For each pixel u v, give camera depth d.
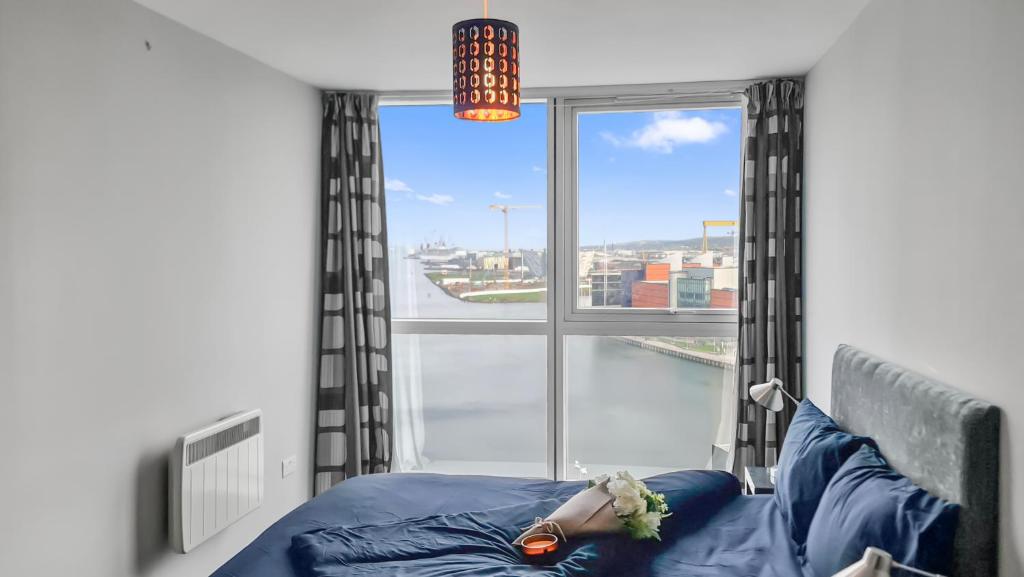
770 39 3.54
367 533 2.52
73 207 2.66
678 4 3.05
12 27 2.41
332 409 4.64
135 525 3.00
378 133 4.69
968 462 1.92
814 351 3.99
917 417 2.22
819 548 2.23
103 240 2.81
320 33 3.43
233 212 3.70
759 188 4.34
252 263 3.88
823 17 3.20
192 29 3.35
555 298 4.76
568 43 3.62
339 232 4.67
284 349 4.24
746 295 4.37
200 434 3.23
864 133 3.05
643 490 2.53
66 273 2.63
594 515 2.48
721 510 2.91
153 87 3.09
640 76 4.33
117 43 2.88
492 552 2.44
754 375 4.38
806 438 2.82
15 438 2.43
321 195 4.67
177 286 3.26
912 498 2.02
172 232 3.22
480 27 2.31
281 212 4.18
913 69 2.48
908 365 2.53
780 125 4.30
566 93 4.64
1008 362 1.84
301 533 2.58
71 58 2.65
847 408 2.98
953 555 1.92
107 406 2.84
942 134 2.25
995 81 1.91
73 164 2.66
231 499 3.47
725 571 2.34
